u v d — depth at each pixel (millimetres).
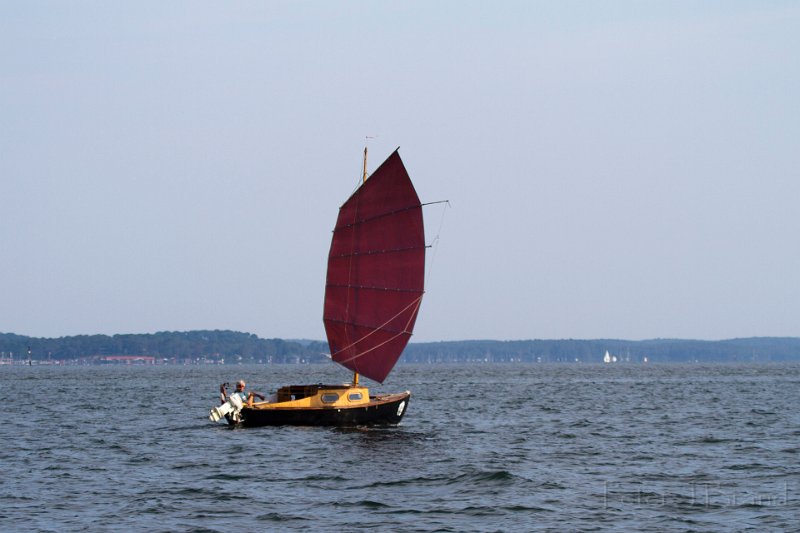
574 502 71188
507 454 97062
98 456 96438
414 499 72500
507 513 67438
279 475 83312
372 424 121062
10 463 91562
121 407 178125
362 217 120062
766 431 121125
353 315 120500
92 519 65438
